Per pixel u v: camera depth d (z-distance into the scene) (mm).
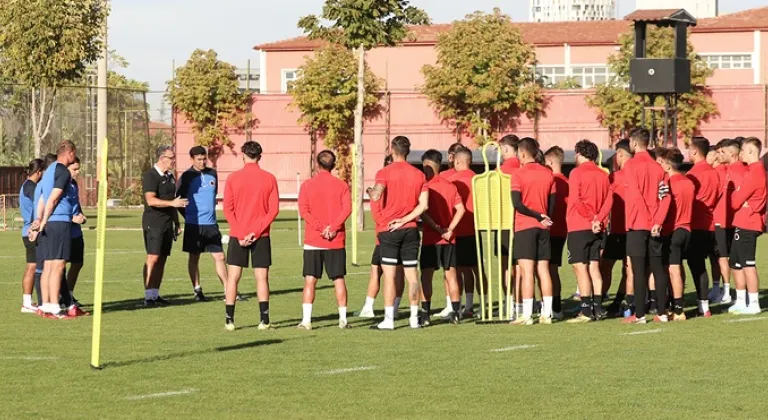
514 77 71875
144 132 73875
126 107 73375
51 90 69875
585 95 71625
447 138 72875
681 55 41875
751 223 21266
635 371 15180
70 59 56000
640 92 41562
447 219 20141
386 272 19406
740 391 13828
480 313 21672
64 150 21094
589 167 20156
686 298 24547
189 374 14984
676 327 19641
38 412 12656
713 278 23812
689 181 20469
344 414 12578
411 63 89375
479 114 71812
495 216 20641
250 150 19281
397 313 21609
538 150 20734
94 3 57344
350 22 50781
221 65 73500
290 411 12727
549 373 15031
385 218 19328
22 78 56812
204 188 24156
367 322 20641
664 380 14531
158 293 23625
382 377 14750
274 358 16281
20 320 20781
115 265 32781
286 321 20766
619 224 21594
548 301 20156
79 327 19797
